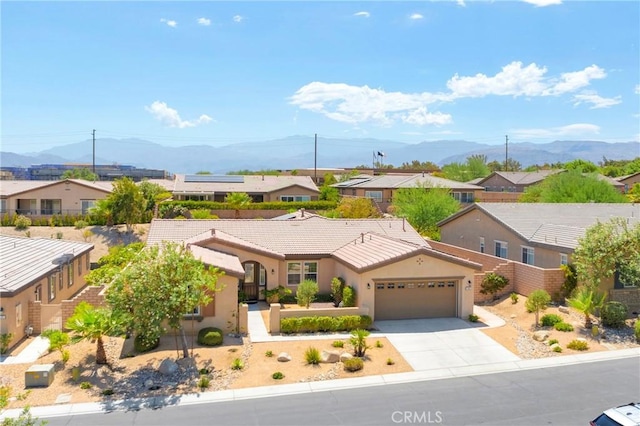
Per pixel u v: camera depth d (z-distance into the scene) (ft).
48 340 73.92
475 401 55.88
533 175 273.54
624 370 64.34
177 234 104.68
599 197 159.94
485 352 71.26
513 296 93.25
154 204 185.47
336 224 113.29
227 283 77.92
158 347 71.51
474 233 126.31
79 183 186.91
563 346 72.74
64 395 57.21
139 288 61.87
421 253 86.33
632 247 79.71
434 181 211.61
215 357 68.03
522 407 54.19
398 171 367.86
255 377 62.54
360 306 84.99
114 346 71.46
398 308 87.30
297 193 214.69
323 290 100.89
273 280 96.68
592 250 80.89
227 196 198.18
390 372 64.49
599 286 85.46
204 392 58.49
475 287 96.94
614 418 42.24
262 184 218.79
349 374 63.72
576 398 56.29
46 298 86.79
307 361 66.95
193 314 75.82
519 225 111.04
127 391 58.44
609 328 78.59
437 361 68.08
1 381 60.34
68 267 100.53
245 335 77.36
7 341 69.26
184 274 64.39
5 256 85.56
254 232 106.63
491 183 287.69
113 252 125.49
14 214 172.24
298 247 101.50
